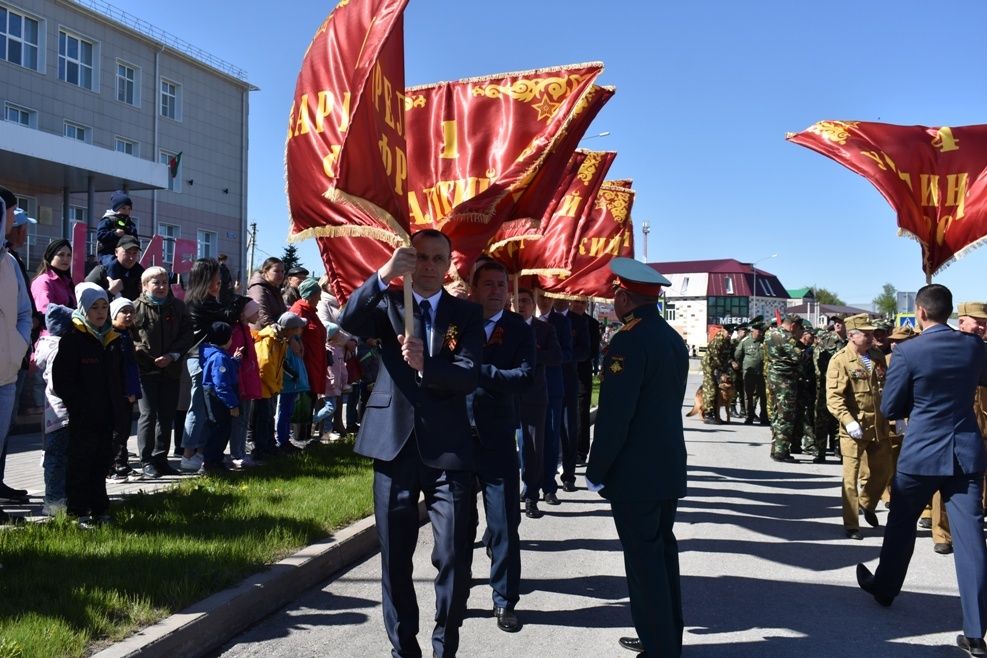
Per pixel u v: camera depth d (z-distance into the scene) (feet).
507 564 15.43
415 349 11.89
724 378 54.85
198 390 25.39
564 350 27.45
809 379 40.37
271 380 27.40
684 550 21.52
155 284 24.25
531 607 16.58
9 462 27.55
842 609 16.85
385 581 12.44
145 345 24.11
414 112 20.53
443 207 19.93
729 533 23.45
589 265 29.50
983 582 14.33
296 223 13.35
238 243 122.83
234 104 121.60
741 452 40.93
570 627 15.44
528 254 25.20
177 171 108.58
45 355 19.83
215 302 25.58
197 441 25.34
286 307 30.53
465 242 18.33
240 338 25.82
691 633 15.37
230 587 15.15
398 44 13.84
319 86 13.35
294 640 14.23
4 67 87.45
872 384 22.99
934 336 15.42
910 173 22.31
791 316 42.37
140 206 103.45
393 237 12.74
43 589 13.99
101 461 18.76
